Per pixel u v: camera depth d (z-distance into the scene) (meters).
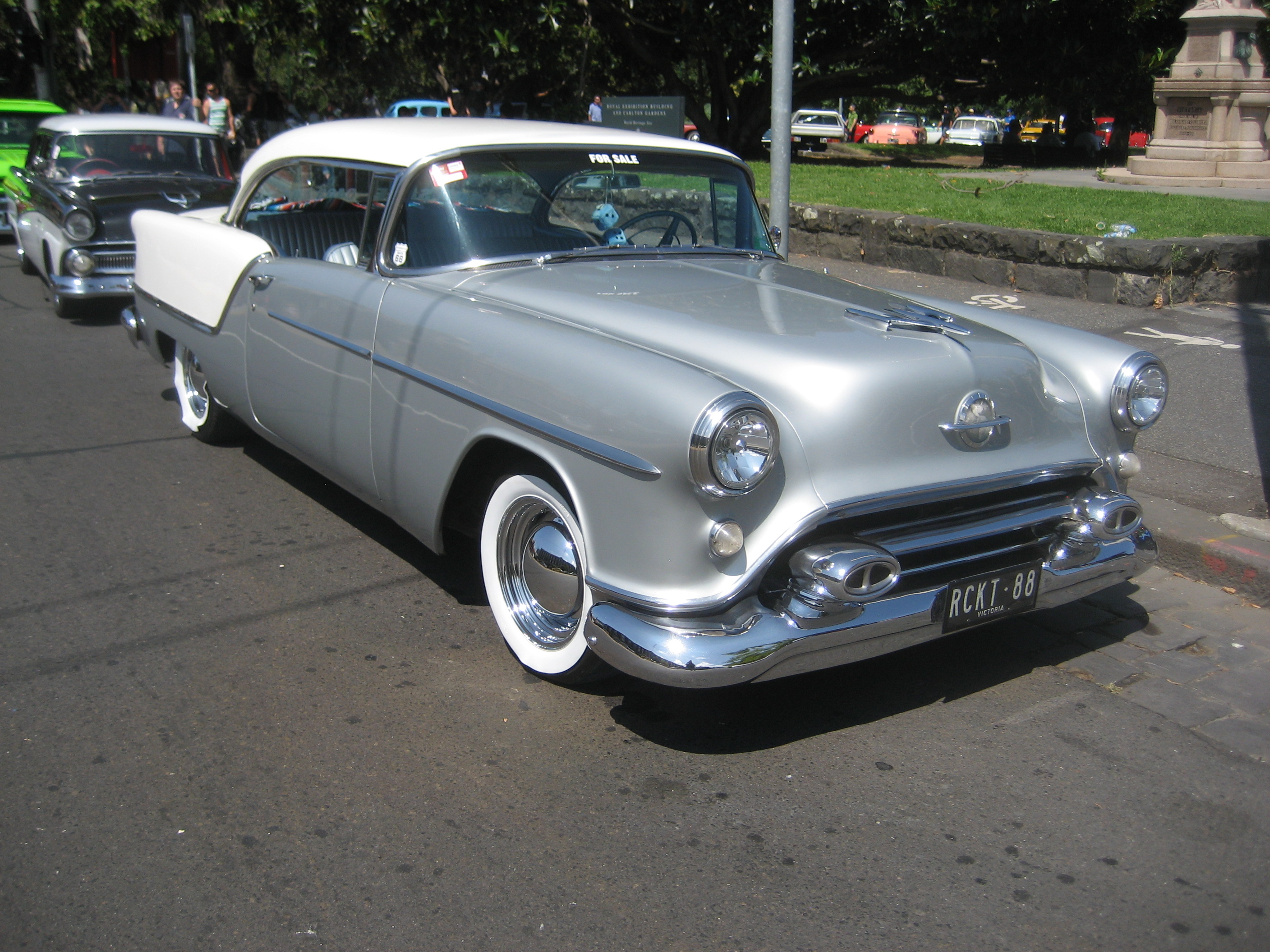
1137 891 2.45
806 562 2.68
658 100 11.12
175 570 4.06
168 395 6.57
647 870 2.48
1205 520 4.34
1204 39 13.19
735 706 3.22
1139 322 7.25
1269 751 3.03
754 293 3.48
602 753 2.95
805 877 2.47
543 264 3.72
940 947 2.26
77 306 8.64
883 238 9.29
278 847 2.53
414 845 2.54
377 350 3.59
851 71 20.00
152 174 9.17
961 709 3.23
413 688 3.26
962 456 2.96
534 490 3.10
